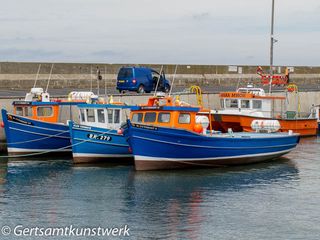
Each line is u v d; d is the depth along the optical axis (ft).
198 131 134.62
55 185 119.03
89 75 253.24
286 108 213.66
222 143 133.80
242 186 119.14
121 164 141.38
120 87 211.41
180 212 100.32
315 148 173.68
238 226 93.35
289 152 158.40
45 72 241.14
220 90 251.60
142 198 108.99
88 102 151.12
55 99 164.55
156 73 222.28
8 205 104.47
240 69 304.71
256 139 141.18
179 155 129.59
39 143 150.10
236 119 173.58
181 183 120.78
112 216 98.12
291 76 326.03
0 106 163.32
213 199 108.47
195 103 204.74
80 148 138.41
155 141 126.52
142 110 134.82
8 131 148.25
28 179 124.67
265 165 143.23
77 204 105.09
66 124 152.35
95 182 121.29
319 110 216.54
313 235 89.35
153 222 95.14
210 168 136.67
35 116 152.46
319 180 125.90
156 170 130.82
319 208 103.35
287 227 92.94
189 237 88.38
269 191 115.14
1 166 139.23
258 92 187.93
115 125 146.00
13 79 233.14
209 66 293.43
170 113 132.16
